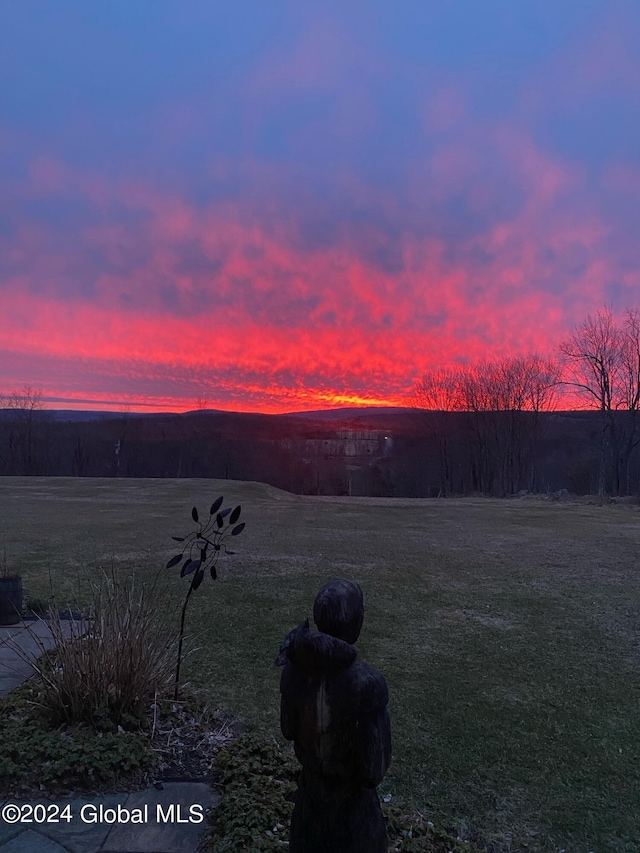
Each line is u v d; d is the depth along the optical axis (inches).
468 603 331.6
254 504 910.4
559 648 260.4
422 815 137.0
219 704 190.5
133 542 500.7
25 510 756.6
